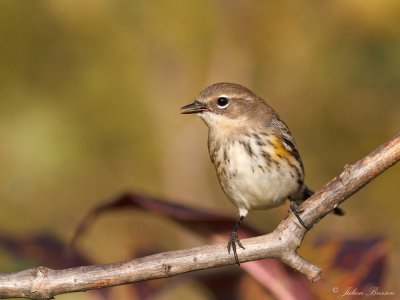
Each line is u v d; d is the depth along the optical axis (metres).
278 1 13.16
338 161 13.59
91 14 13.27
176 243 13.88
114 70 13.65
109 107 13.73
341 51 13.21
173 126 13.88
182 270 6.82
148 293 8.54
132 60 13.64
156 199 7.84
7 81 13.43
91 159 13.74
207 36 13.50
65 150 13.52
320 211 6.82
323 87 13.35
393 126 13.33
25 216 13.74
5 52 13.43
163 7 13.45
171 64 13.64
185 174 13.91
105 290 8.47
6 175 13.52
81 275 6.77
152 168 13.99
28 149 13.38
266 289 8.01
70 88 13.62
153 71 13.67
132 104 13.77
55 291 6.76
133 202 7.90
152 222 14.52
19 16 13.36
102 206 7.90
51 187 13.72
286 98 13.45
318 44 13.22
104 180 13.93
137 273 6.77
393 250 12.28
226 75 13.45
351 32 13.07
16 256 8.59
